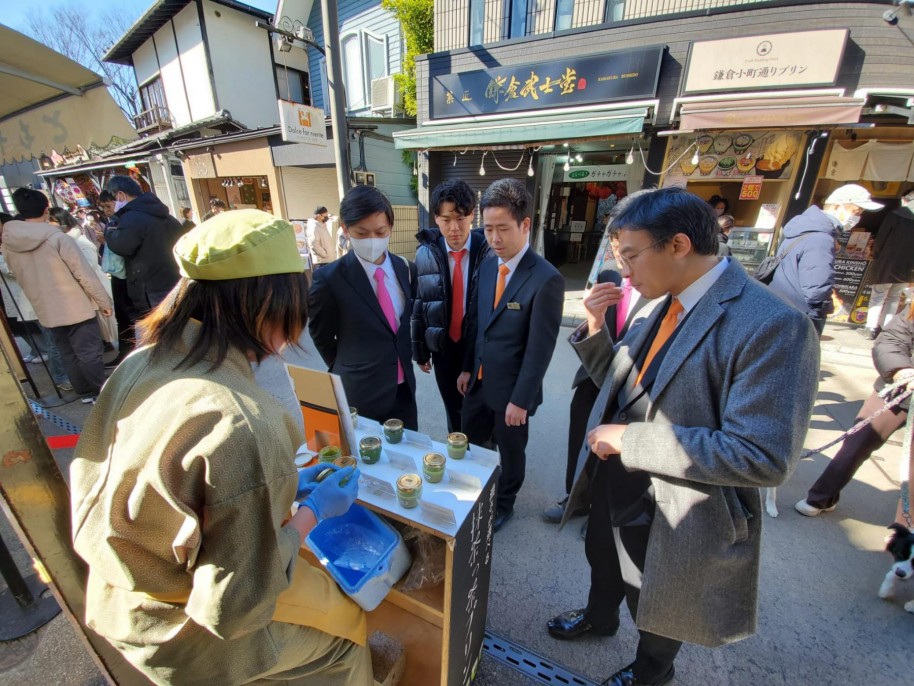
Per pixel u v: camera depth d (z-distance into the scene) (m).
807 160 4.83
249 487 0.63
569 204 8.93
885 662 1.49
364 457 1.31
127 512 0.63
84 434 0.73
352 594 1.05
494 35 6.32
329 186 8.76
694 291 0.96
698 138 5.28
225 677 0.77
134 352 0.77
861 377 3.77
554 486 2.46
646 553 1.08
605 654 1.52
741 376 0.85
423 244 2.18
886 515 2.17
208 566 0.64
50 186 12.87
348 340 1.80
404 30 7.78
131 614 0.73
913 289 1.88
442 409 3.38
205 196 10.02
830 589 1.77
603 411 1.20
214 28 9.37
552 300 1.70
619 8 5.52
